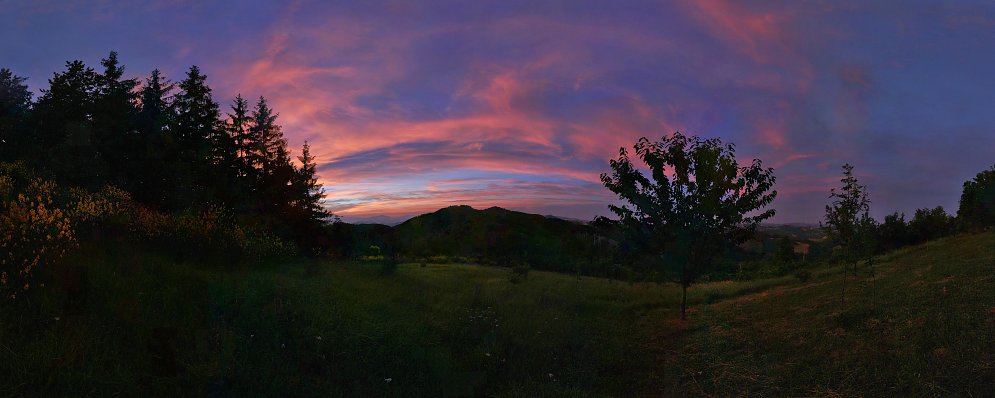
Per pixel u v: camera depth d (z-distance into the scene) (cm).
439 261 3372
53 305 524
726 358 734
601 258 2628
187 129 2758
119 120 2670
